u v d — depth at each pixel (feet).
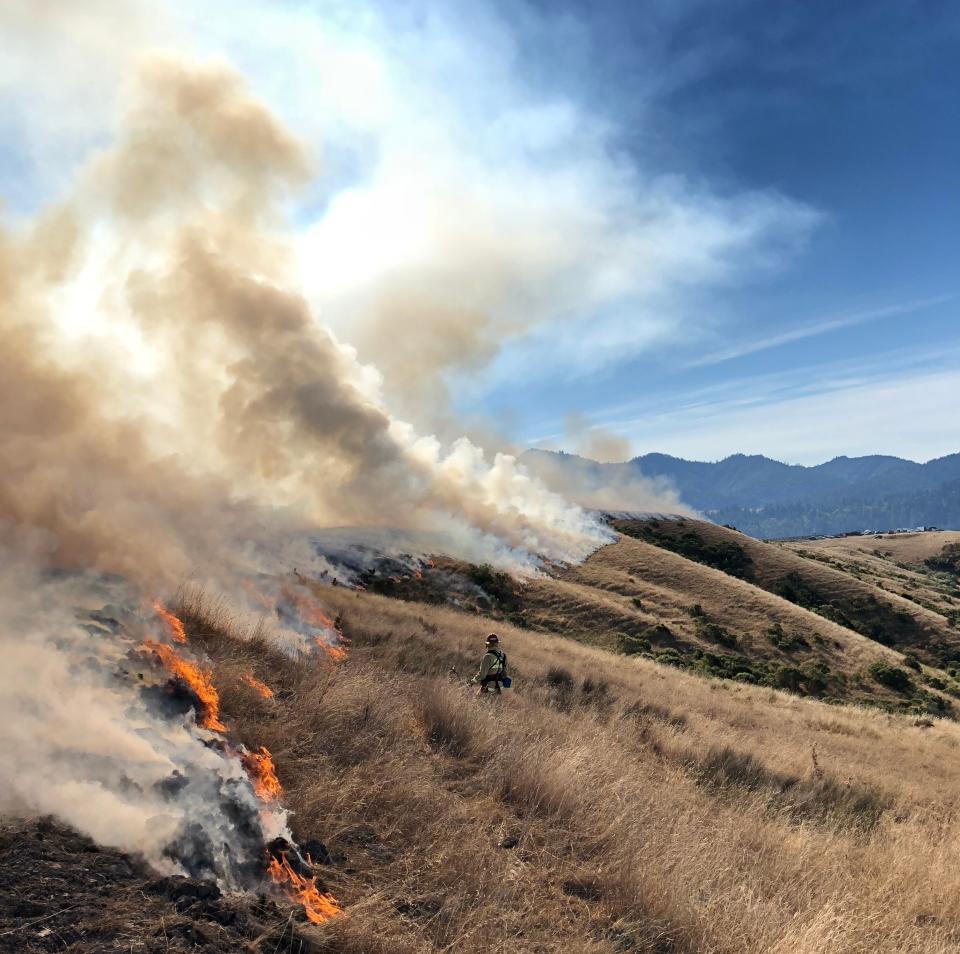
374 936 10.19
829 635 168.86
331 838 13.43
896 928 16.61
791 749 42.29
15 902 8.41
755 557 269.23
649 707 45.70
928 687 146.72
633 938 12.98
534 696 38.60
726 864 17.78
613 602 162.40
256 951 9.00
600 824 17.88
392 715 21.21
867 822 29.76
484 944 11.16
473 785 18.93
